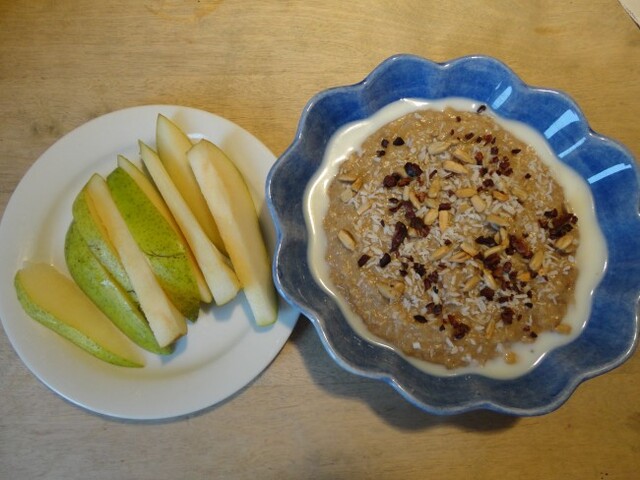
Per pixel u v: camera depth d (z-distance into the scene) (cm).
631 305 22
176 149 26
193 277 25
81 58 29
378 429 25
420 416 26
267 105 29
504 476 25
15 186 27
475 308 22
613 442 25
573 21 30
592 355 22
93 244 25
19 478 24
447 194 23
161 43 29
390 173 23
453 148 24
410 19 30
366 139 25
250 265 25
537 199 24
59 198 27
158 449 25
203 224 27
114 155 27
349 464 25
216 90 29
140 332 25
